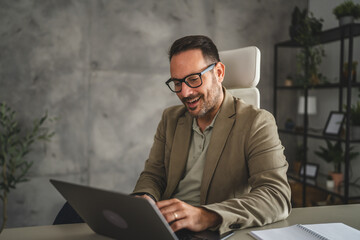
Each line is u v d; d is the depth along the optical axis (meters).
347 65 2.41
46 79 2.45
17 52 2.37
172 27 2.79
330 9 2.92
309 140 3.24
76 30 2.51
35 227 0.80
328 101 2.97
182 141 1.16
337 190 2.45
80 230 0.78
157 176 1.25
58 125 2.51
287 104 3.31
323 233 0.71
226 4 2.96
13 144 2.18
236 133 1.05
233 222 0.74
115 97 2.66
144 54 2.72
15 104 2.38
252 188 0.96
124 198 0.56
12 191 2.41
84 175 2.61
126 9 2.65
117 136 2.69
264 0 3.09
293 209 0.95
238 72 1.30
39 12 2.41
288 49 3.25
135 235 0.65
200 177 1.10
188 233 0.73
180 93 1.05
